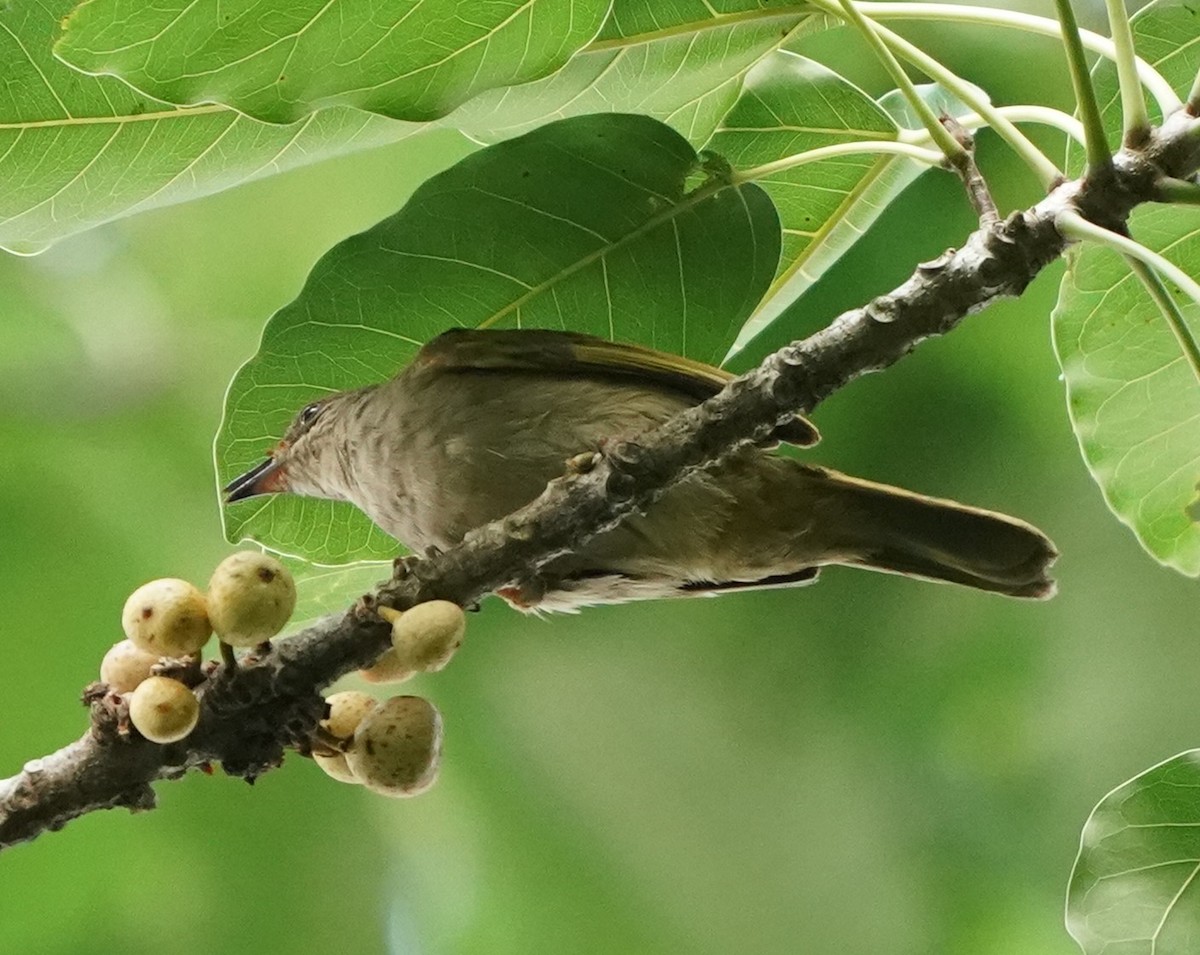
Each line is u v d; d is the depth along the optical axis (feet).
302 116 14.75
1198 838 14.89
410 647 14.69
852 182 15.08
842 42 15.53
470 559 14.79
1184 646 15.51
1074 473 15.60
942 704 15.62
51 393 15.67
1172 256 15.02
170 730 14.64
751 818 15.58
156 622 14.65
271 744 14.73
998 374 15.60
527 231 14.96
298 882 15.57
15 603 15.55
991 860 15.55
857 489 15.14
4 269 15.74
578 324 15.03
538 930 15.57
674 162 14.90
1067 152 14.93
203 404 15.69
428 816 15.61
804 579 15.24
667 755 15.64
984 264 14.73
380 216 15.69
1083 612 15.56
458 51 14.74
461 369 15.11
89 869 15.55
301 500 15.16
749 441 14.78
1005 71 15.52
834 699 15.66
